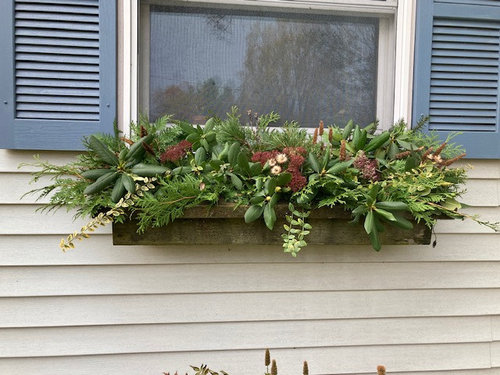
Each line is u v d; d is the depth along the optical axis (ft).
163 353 4.60
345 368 4.84
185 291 4.57
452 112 4.78
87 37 4.25
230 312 4.65
